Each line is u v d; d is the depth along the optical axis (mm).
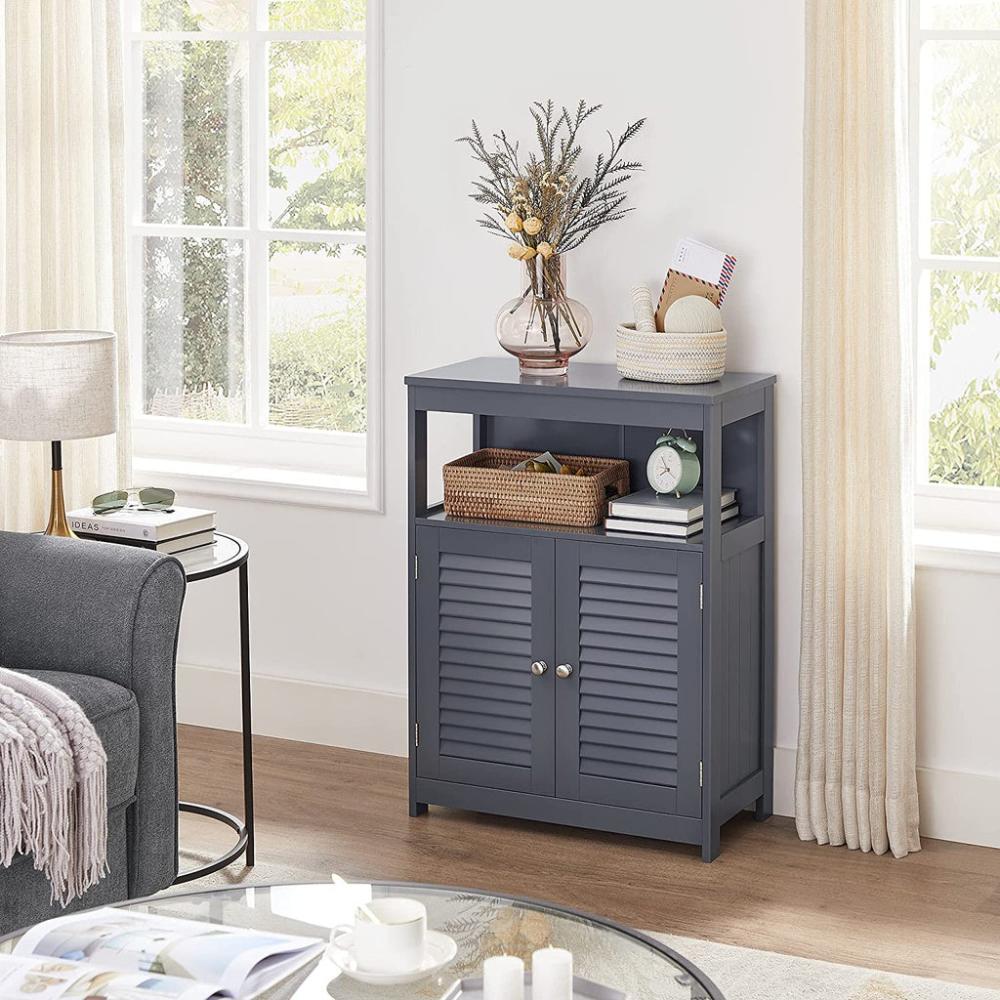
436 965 2363
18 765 3027
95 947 2389
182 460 4992
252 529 4758
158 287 4973
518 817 4094
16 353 3734
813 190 3816
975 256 4047
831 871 3830
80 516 3840
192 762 4578
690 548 3762
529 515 3994
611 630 3873
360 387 4766
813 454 3883
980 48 3971
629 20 4098
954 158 4035
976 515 4078
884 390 3797
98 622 3406
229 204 4844
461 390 3975
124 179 4691
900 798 3891
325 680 4727
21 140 4711
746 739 4039
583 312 4035
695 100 4055
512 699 4023
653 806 3902
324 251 4738
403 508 4535
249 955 2348
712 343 3848
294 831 4086
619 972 2363
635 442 4176
